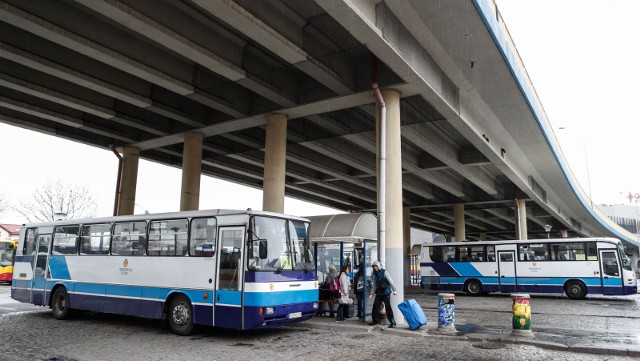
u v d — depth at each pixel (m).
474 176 30.59
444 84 17.00
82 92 18.03
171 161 27.25
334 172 30.03
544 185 37.69
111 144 23.70
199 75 16.62
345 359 9.08
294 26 13.52
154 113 20.86
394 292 13.23
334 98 16.58
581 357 9.34
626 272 23.55
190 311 11.79
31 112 19.23
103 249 13.97
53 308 15.02
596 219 54.75
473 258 27.97
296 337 11.74
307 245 12.72
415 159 28.38
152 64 15.02
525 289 25.94
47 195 50.53
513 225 60.72
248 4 11.97
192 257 11.97
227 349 10.12
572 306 20.31
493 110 21.34
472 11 13.30
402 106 17.98
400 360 8.96
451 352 9.77
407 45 14.09
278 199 17.86
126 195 23.64
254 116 18.73
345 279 14.30
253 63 15.48
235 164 29.66
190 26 13.30
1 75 15.59
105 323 14.08
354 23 11.64
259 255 10.91
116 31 13.95
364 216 15.73
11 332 12.38
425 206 41.59
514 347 10.36
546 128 25.17
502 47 15.81
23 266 16.27
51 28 12.16
